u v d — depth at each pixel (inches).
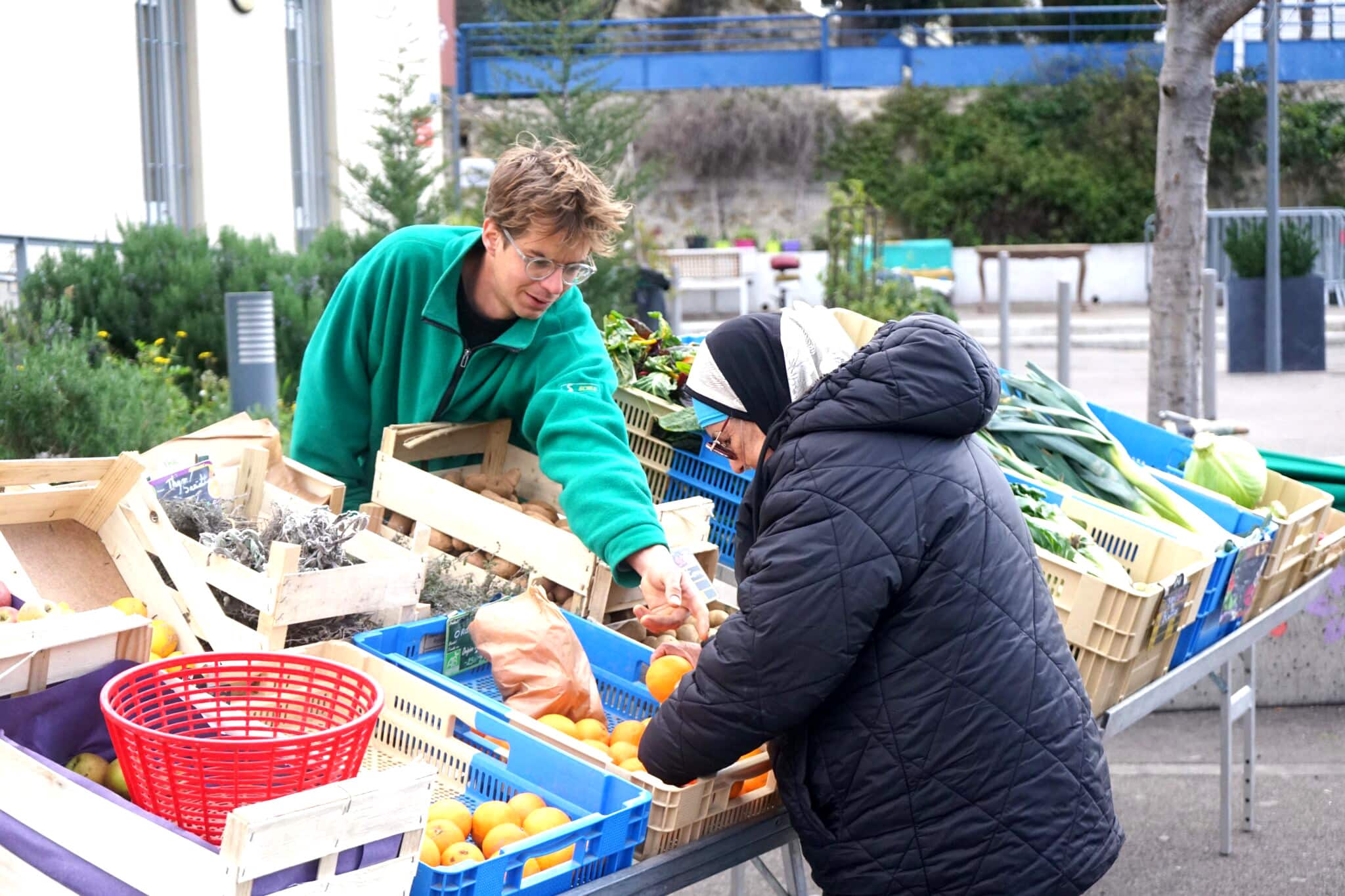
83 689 80.4
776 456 86.4
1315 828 181.8
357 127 499.8
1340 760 205.2
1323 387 540.4
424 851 75.9
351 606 100.3
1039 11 1146.7
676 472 160.7
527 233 111.5
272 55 442.6
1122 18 1239.5
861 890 84.8
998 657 82.6
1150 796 192.5
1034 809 82.0
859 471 82.2
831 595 80.3
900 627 82.9
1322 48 1139.3
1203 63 251.9
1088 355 691.4
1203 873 169.0
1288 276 595.2
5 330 262.8
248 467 116.4
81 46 354.9
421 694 94.2
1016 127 1123.3
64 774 68.6
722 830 90.3
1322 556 173.8
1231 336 594.2
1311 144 1112.8
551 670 99.8
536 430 122.8
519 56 553.9
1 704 77.1
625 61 1136.8
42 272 326.3
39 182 340.2
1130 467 163.8
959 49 1158.3
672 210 1131.9
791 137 1118.4
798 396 91.0
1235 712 173.5
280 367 341.1
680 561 113.9
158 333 331.0
